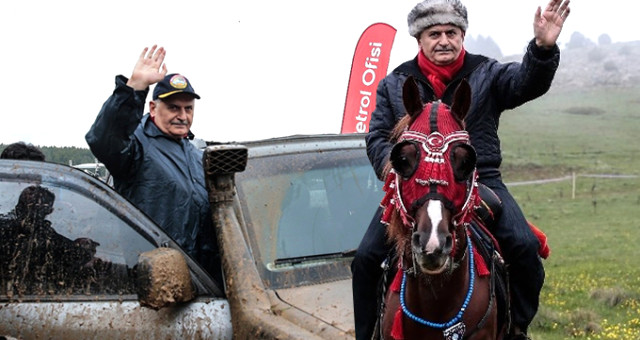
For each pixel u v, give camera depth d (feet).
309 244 16.11
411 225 9.84
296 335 12.78
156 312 13.99
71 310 14.01
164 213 16.43
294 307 14.07
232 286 14.43
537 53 11.37
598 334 33.37
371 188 17.57
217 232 15.30
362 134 19.35
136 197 16.63
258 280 14.62
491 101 12.28
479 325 10.82
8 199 14.67
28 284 14.37
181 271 13.53
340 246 16.28
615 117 440.04
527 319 12.48
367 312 12.25
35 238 14.52
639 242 96.27
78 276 14.38
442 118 10.07
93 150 15.93
